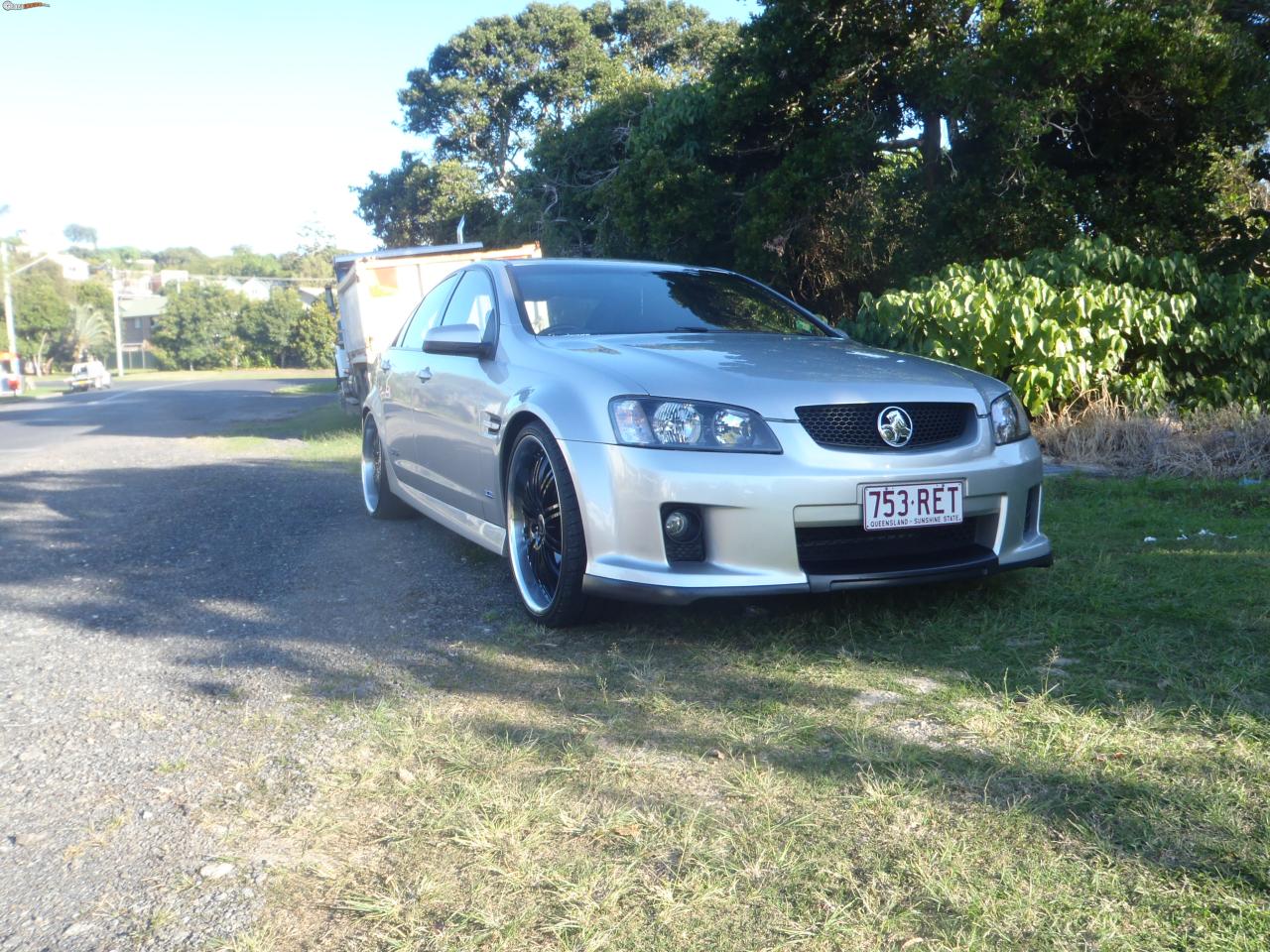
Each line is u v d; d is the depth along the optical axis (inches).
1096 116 519.5
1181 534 183.6
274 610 160.7
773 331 175.0
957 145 529.3
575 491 131.8
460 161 1525.6
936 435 134.8
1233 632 125.3
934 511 130.0
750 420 126.4
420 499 205.0
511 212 864.3
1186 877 73.0
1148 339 300.8
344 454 402.3
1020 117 457.1
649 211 590.6
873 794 87.5
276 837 86.0
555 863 79.3
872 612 140.0
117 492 309.3
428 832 85.3
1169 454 262.4
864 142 525.7
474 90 1478.8
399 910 73.9
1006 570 136.9
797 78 554.6
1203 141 507.5
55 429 643.5
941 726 101.7
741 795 88.9
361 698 118.3
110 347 3804.1
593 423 131.3
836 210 550.3
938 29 513.0
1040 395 286.7
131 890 78.9
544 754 99.7
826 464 125.4
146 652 141.4
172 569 194.4
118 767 102.3
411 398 202.7
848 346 163.6
